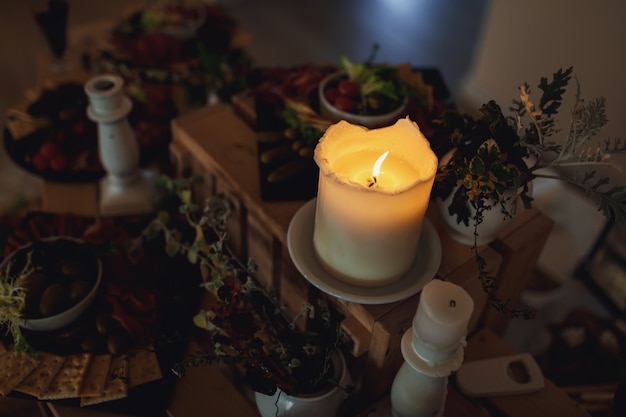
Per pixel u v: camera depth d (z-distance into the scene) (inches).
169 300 41.2
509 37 89.7
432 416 34.9
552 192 71.2
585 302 67.7
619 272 65.8
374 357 36.5
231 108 54.2
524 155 34.2
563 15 79.5
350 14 127.5
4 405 59.3
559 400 39.3
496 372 40.0
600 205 32.6
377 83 41.6
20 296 36.4
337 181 31.4
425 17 128.4
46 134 51.6
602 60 76.1
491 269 37.9
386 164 34.9
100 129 45.7
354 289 34.7
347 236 33.0
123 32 63.2
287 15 125.6
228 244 47.2
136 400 37.8
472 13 130.0
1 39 109.0
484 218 35.9
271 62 111.7
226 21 68.0
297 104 42.4
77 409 37.7
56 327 38.7
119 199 48.7
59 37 61.8
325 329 35.4
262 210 39.9
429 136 40.0
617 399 34.6
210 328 37.2
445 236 38.9
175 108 56.2
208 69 55.7
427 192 32.4
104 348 39.1
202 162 44.6
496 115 34.2
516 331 64.6
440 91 51.4
